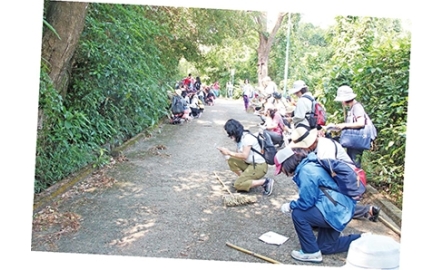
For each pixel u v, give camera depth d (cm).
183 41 938
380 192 441
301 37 1144
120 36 543
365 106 498
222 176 504
